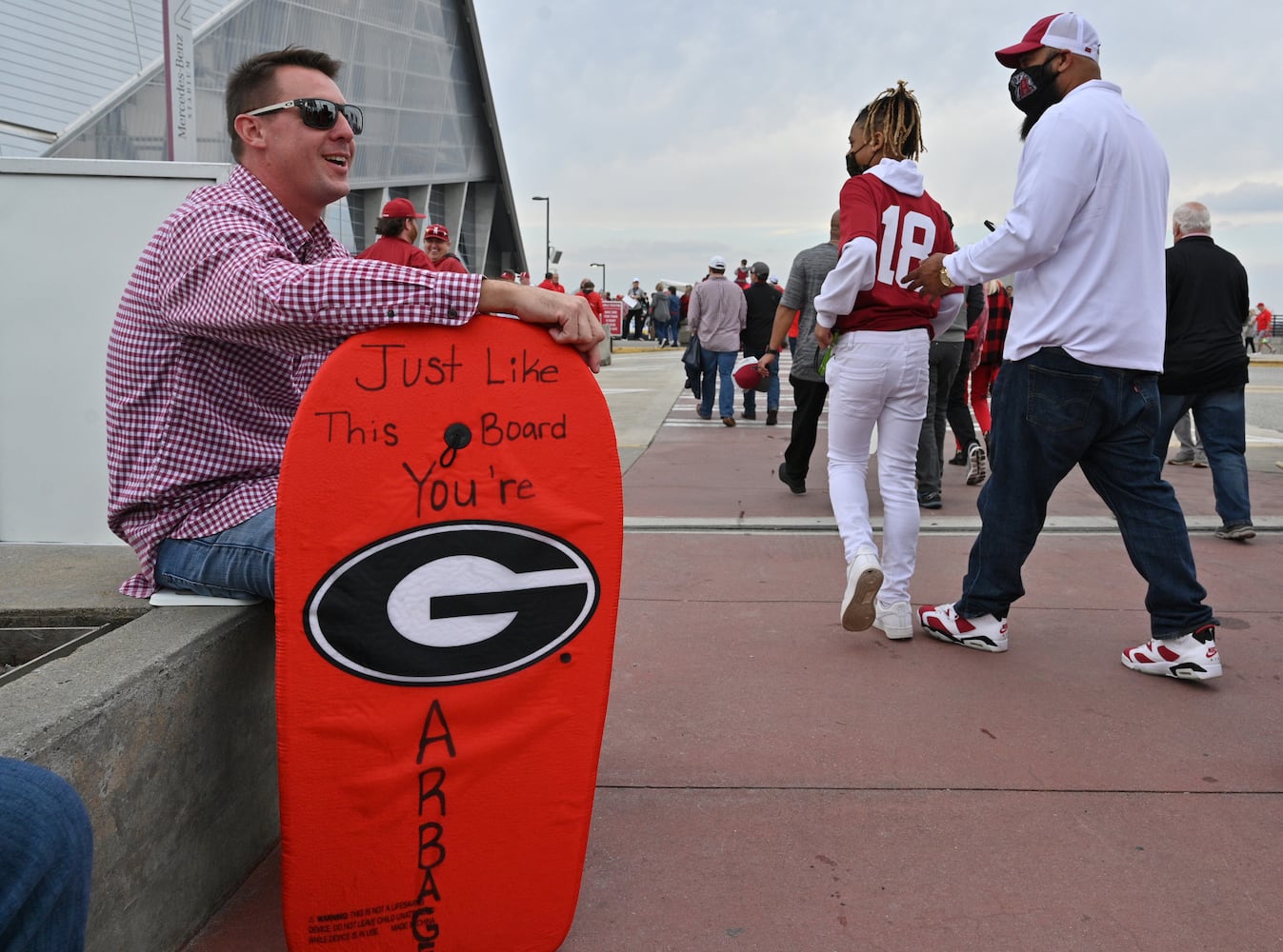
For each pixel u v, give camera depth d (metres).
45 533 3.08
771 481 6.93
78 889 1.13
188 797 1.81
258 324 1.72
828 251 6.00
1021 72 3.15
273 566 1.87
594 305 19.28
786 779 2.56
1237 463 4.98
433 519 1.70
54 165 2.96
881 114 3.43
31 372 3.03
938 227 3.47
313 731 1.67
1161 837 2.29
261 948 1.84
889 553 3.58
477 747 1.75
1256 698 3.06
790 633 3.67
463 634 1.73
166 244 1.89
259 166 2.08
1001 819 2.37
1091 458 3.18
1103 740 2.77
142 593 2.16
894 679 3.22
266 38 23.34
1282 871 2.15
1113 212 2.92
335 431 1.65
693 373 11.71
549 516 1.76
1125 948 1.90
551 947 1.84
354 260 1.71
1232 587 4.20
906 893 2.08
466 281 1.70
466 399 1.71
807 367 6.05
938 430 5.94
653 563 4.65
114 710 1.57
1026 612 3.91
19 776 1.12
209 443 2.01
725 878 2.13
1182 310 4.86
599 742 1.84
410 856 1.74
